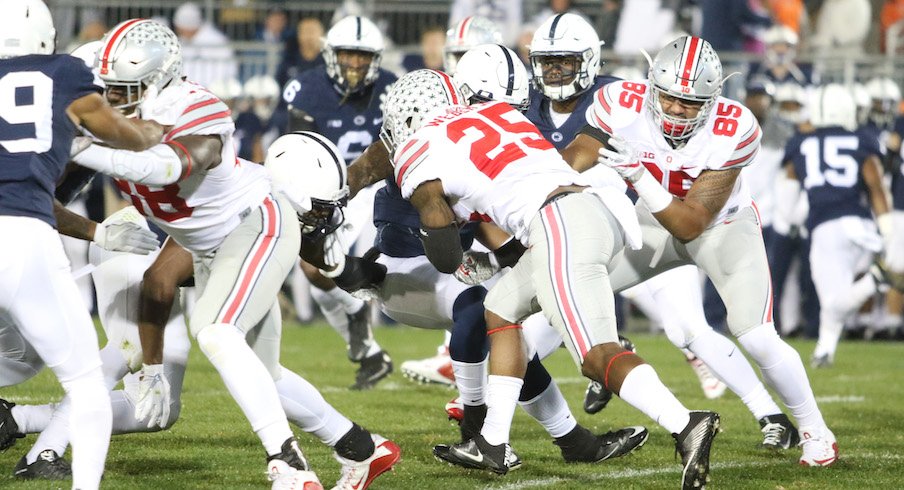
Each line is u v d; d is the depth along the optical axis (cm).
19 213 1225
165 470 1503
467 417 1576
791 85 3544
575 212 1402
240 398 1292
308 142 1456
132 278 1502
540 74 1795
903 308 3456
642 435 1631
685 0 4031
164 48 1352
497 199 1429
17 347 1450
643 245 1648
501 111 1490
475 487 1438
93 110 1246
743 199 1659
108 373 1507
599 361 1348
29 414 1491
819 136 3030
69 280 1256
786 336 3512
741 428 1941
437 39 3516
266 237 1377
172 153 1277
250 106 3725
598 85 1859
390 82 2438
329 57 2367
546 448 1720
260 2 4209
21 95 1237
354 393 2264
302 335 3272
